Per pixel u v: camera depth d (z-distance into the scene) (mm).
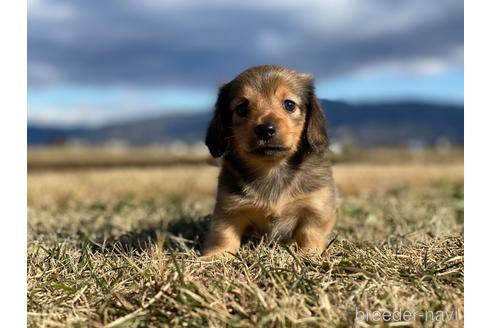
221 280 507
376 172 1790
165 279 509
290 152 636
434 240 646
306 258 565
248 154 634
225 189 665
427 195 1193
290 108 657
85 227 838
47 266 583
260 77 667
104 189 1393
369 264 536
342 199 1056
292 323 445
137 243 702
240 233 672
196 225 789
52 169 2346
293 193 656
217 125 683
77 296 500
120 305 486
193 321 451
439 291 485
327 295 476
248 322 452
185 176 1712
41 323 463
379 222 850
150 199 1221
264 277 514
